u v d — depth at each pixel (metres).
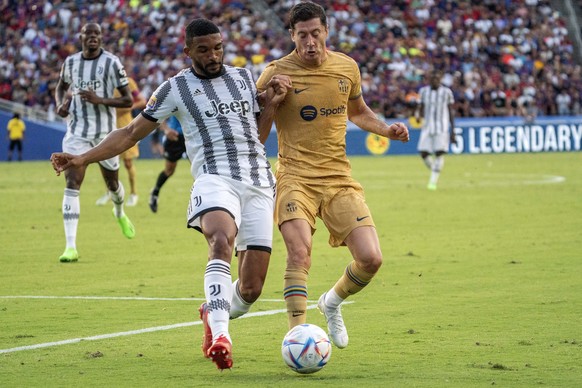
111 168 34.09
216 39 17.86
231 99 18.09
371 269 18.05
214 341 15.45
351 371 16.55
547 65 118.50
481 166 83.44
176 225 42.56
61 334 20.11
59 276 28.55
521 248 33.81
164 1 110.00
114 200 35.47
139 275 28.75
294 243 18.00
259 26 110.50
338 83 18.92
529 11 122.56
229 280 16.53
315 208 18.72
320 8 18.84
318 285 26.58
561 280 26.78
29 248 35.16
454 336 19.50
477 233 38.44
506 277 27.45
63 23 107.94
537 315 21.66
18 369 16.80
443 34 116.31
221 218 17.08
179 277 28.39
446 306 23.02
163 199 55.72
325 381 15.77
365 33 113.62
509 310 22.33
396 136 19.23
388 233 38.69
